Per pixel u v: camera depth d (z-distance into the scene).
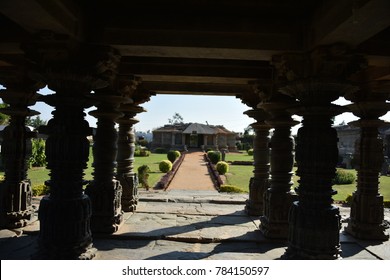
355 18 2.62
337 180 15.42
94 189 5.05
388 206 8.48
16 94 4.95
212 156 27.69
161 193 9.34
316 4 3.31
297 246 3.62
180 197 8.20
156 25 3.56
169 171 18.97
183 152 42.59
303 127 3.67
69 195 3.62
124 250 4.37
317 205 3.55
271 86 5.20
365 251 4.61
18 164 5.28
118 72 5.28
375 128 5.33
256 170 6.64
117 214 5.29
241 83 6.23
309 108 3.48
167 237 4.91
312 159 3.53
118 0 3.38
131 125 6.85
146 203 7.54
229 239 4.87
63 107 3.58
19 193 5.23
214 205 7.49
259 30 3.59
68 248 3.55
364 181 5.29
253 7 3.42
